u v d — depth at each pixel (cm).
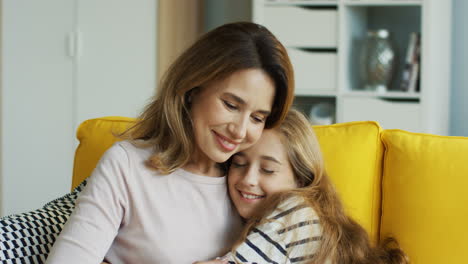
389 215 150
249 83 123
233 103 125
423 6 292
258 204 138
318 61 316
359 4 305
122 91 330
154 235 130
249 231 135
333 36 312
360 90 334
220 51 125
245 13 378
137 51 328
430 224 143
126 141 137
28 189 342
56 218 146
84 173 171
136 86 329
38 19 335
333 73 314
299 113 145
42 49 336
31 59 337
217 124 126
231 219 140
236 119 125
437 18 304
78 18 332
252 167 137
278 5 321
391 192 151
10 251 134
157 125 140
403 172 149
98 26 330
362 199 152
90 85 333
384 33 316
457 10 337
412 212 146
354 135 156
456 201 142
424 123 297
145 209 131
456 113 341
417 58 307
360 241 137
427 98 296
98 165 133
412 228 145
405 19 340
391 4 299
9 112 341
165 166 132
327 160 154
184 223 133
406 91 309
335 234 133
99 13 330
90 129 175
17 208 344
